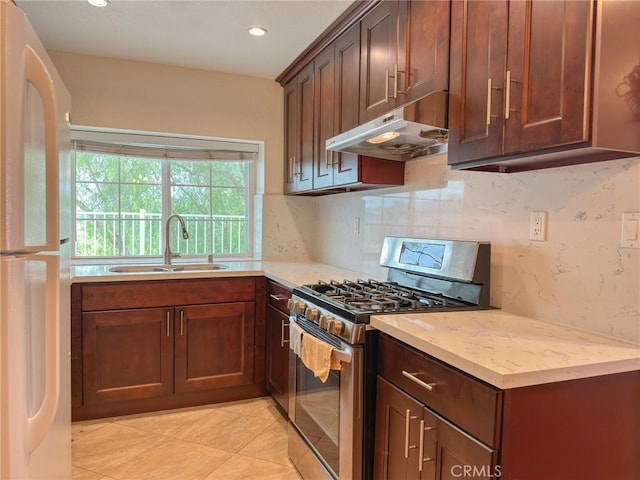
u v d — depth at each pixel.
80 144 3.12
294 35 2.62
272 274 2.75
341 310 1.66
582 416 1.13
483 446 1.07
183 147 3.37
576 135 1.13
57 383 1.01
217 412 2.76
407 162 2.39
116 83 3.04
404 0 1.90
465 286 1.82
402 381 1.42
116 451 2.28
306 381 2.04
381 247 2.63
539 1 1.23
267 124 3.46
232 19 2.42
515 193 1.68
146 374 2.68
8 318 0.81
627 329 1.30
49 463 1.22
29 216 0.92
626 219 1.30
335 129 2.53
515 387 1.04
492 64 1.39
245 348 2.91
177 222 3.46
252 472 2.11
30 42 0.94
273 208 3.52
